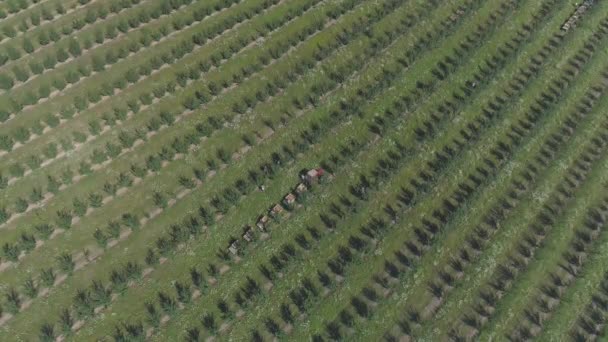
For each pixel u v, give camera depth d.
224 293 48.66
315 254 51.22
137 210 52.19
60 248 49.06
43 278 46.69
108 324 46.00
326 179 55.19
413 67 65.50
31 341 44.53
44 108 56.19
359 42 67.06
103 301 45.72
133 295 47.59
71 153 54.09
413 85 64.06
